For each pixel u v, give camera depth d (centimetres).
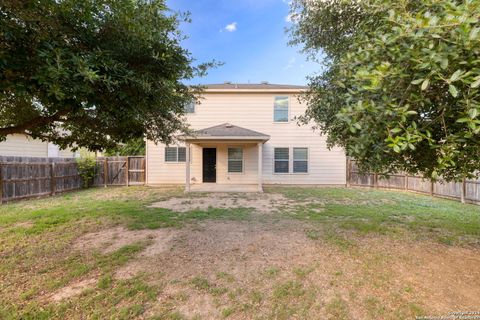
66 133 489
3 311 241
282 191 1039
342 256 371
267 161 1250
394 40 180
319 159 1245
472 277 309
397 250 393
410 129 181
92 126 409
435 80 168
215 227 512
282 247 405
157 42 298
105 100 277
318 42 420
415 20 160
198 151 1254
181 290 284
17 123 399
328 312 249
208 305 260
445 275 315
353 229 498
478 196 752
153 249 395
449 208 705
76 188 1083
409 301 262
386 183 1118
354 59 238
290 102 1247
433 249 398
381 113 194
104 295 271
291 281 303
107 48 269
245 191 1025
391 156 262
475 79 140
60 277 307
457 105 181
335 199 851
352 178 1232
